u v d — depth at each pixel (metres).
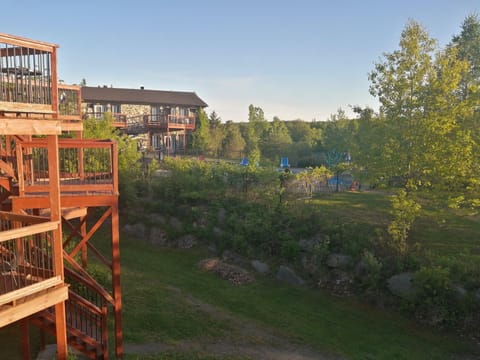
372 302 12.88
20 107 6.48
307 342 10.73
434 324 11.53
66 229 20.73
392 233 14.14
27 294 6.36
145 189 23.31
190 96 51.91
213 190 21.12
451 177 13.16
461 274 12.00
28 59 6.82
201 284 14.72
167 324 11.52
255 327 11.54
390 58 15.15
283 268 15.16
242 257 16.75
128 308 12.43
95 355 9.19
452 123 13.39
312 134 54.41
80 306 10.33
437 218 14.47
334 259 14.48
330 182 25.44
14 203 8.88
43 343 9.97
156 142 45.62
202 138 43.72
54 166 6.95
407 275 12.66
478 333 10.94
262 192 20.12
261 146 47.25
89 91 46.41
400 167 14.54
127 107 45.94
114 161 9.30
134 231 21.09
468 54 30.62
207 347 10.35
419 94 14.54
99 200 9.31
